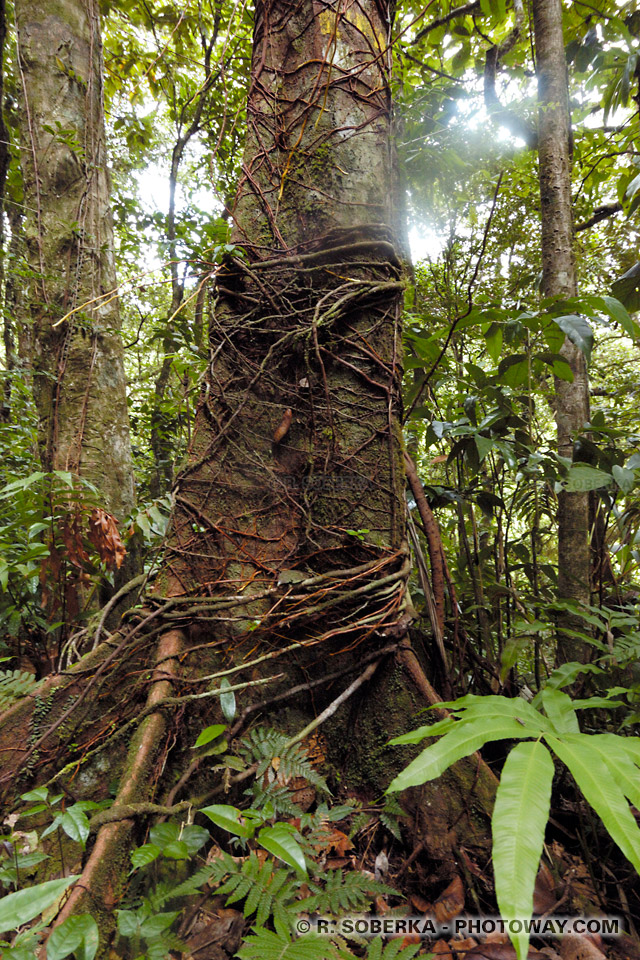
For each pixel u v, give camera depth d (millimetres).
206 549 1913
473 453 2203
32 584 1914
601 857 1527
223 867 1161
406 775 928
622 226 4520
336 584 1816
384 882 1447
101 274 2916
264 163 2145
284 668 1820
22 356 3926
